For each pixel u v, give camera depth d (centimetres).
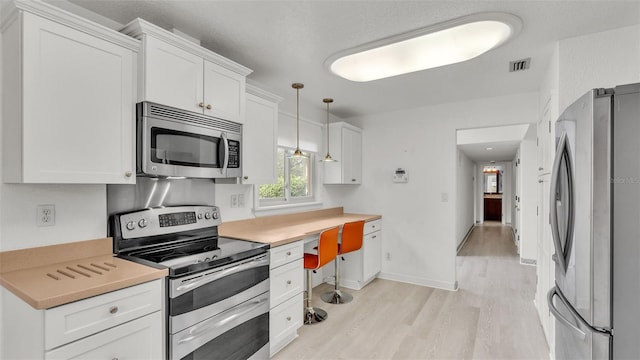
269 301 226
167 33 181
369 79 302
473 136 563
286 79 301
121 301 140
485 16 189
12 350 140
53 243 167
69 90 150
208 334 177
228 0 174
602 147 129
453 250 384
